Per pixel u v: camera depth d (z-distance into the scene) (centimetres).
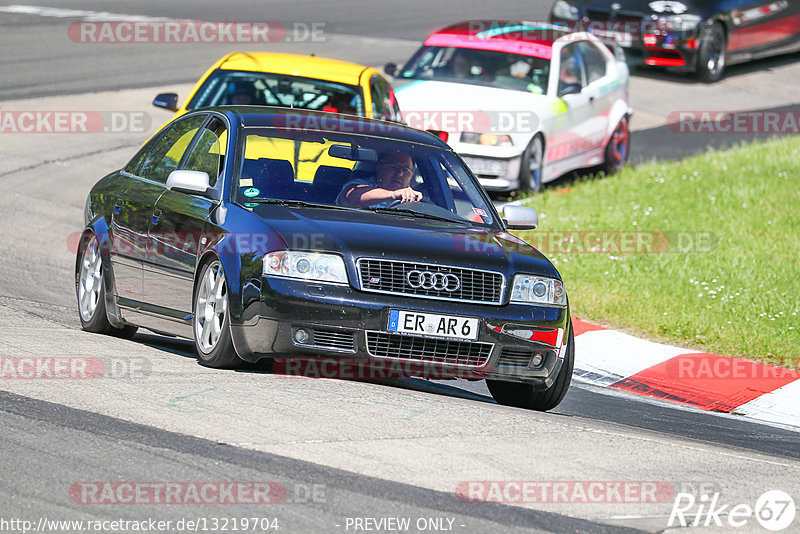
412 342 2402
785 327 3612
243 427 2019
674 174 5638
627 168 5912
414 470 1872
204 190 2606
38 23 9244
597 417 2705
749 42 8188
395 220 2598
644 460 2088
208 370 2464
